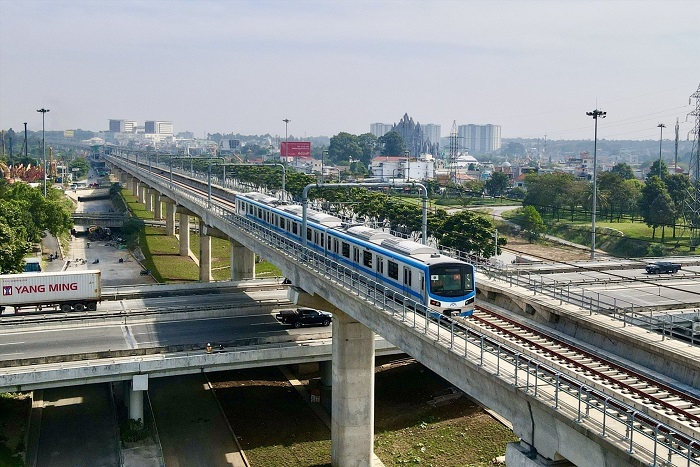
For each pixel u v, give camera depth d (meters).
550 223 146.75
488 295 59.53
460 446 53.84
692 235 119.50
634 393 34.22
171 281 113.81
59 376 50.38
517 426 30.47
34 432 56.16
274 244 66.69
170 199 139.88
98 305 76.06
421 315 41.75
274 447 54.94
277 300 79.00
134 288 84.06
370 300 44.28
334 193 128.12
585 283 69.88
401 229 104.75
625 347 42.75
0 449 50.88
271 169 181.62
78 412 60.38
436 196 163.88
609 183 149.50
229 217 86.12
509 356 34.09
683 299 62.66
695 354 37.41
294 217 69.00
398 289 47.59
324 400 62.56
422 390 63.94
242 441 55.69
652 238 124.06
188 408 61.56
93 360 53.09
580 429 25.56
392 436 56.53
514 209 161.88
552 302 51.47
